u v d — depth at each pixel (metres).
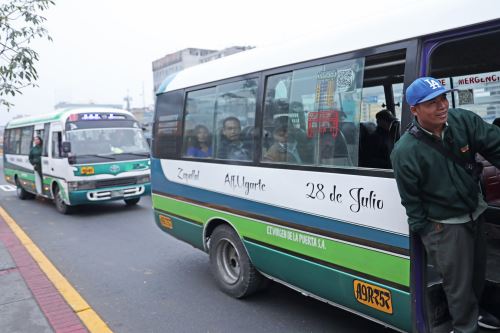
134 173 10.52
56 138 10.55
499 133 2.57
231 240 4.43
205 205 4.68
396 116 3.38
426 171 2.49
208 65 4.78
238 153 4.18
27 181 12.80
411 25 2.71
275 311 4.28
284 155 3.66
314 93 3.38
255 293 4.70
